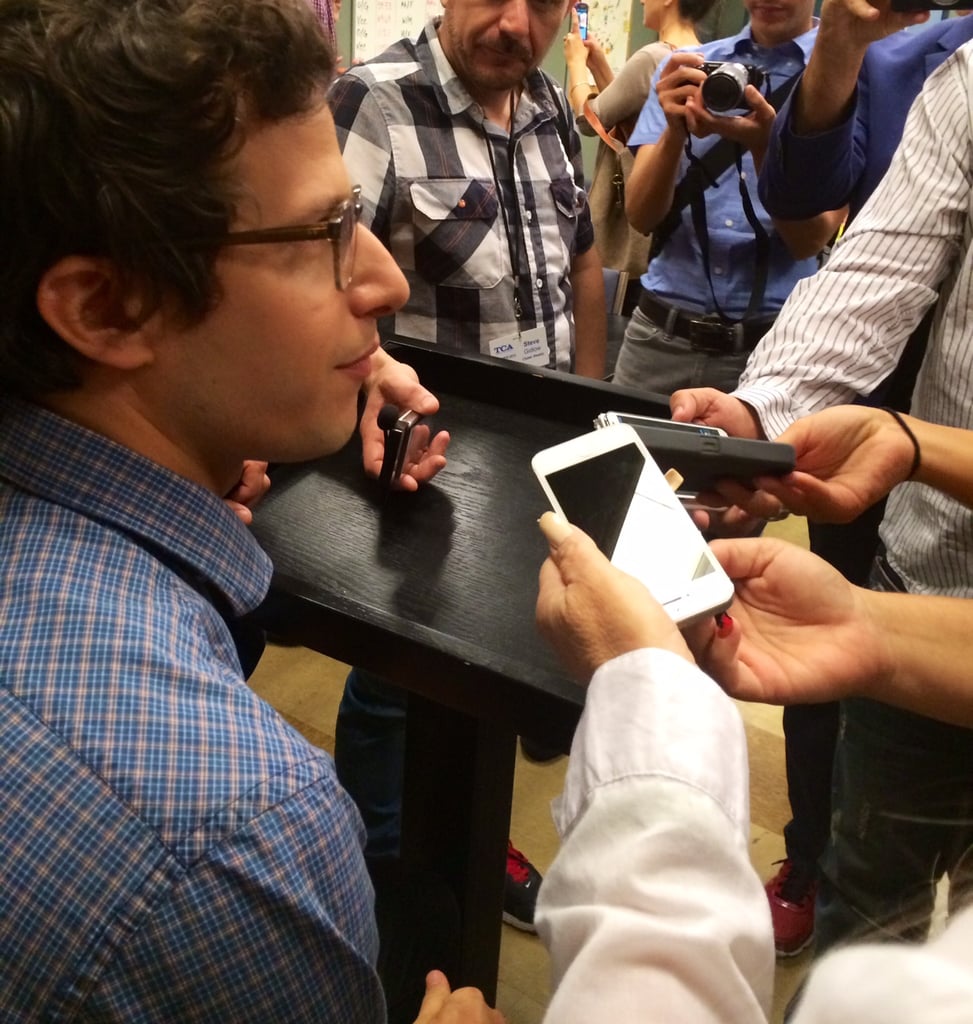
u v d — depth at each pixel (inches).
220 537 20.5
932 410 34.7
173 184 16.3
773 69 60.0
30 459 18.5
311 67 17.5
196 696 16.3
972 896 11.9
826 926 31.1
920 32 43.4
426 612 27.7
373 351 22.2
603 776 16.3
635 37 101.5
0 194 16.0
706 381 63.8
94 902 14.6
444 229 49.6
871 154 43.9
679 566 22.5
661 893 14.5
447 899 36.0
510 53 46.1
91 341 17.7
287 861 15.7
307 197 18.0
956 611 26.0
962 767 33.0
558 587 20.4
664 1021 13.3
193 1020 15.4
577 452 24.8
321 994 16.6
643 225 63.3
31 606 16.3
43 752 14.9
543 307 54.4
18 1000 14.6
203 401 19.5
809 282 36.7
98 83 15.4
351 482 34.5
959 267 33.4
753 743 64.2
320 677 68.1
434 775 33.8
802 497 29.0
